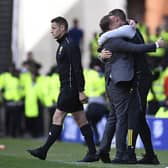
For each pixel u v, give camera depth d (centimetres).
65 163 2784
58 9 6166
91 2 6128
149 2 6531
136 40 2858
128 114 2844
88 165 2731
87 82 4503
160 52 4853
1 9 6269
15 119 5388
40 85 5331
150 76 2866
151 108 4403
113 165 2800
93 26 6119
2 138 5281
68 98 2944
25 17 6206
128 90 2845
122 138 2855
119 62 2836
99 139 4647
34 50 6184
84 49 5997
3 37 6284
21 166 2641
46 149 2978
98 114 4416
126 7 6241
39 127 5406
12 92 5369
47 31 6169
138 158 3189
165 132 4253
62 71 2944
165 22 6319
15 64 5888
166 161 3194
